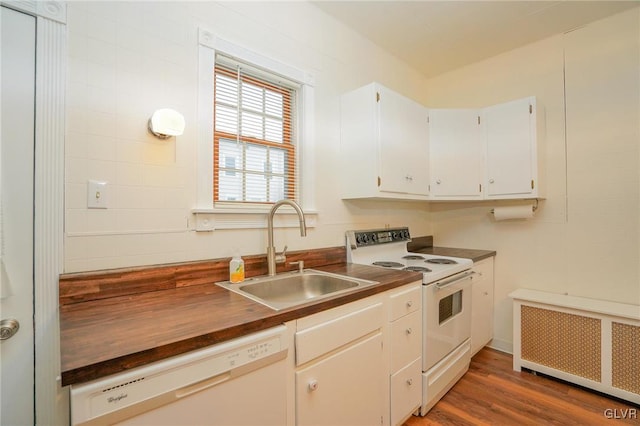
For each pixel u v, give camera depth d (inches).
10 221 41.4
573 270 90.6
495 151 96.3
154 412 29.3
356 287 55.4
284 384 40.5
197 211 57.1
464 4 79.8
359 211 92.1
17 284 41.8
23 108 42.5
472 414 69.4
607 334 75.0
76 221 45.7
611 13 83.7
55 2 44.6
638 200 80.7
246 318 38.1
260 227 67.7
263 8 69.0
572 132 91.0
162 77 54.1
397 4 79.5
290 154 76.6
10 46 41.8
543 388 79.8
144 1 52.6
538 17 85.4
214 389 33.4
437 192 97.6
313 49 79.8
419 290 68.2
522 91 100.9
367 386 54.4
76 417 25.2
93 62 47.5
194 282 56.1
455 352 80.2
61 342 30.5
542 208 96.3
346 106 85.5
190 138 57.2
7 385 41.2
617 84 84.0
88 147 46.8
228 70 65.2
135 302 45.2
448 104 119.4
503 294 104.2
